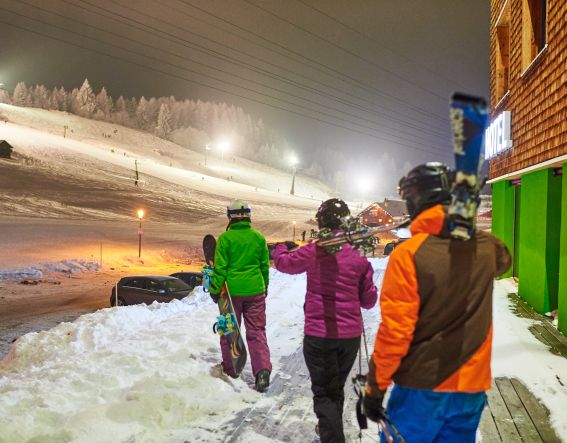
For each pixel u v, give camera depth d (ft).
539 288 26.02
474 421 6.48
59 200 216.54
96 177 280.72
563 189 21.95
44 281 86.79
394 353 6.23
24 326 52.42
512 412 13.24
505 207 38.17
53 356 19.30
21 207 195.00
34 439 11.03
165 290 49.80
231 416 12.87
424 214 6.45
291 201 373.61
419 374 6.38
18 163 273.33
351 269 10.78
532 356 17.85
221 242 15.15
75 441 10.93
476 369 6.34
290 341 20.08
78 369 15.11
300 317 24.29
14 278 87.86
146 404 12.53
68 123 645.10
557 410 13.25
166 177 337.52
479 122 5.49
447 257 6.24
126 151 538.88
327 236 10.44
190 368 15.58
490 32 43.98
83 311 62.28
